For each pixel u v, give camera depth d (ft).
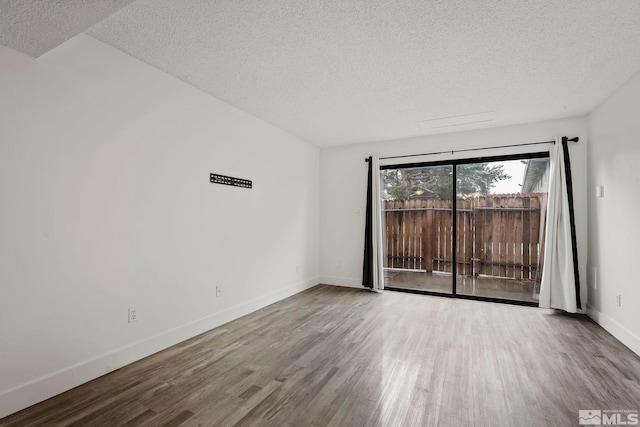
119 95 7.63
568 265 11.82
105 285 7.29
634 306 8.56
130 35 7.00
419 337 9.54
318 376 7.13
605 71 8.56
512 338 9.45
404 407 5.93
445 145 14.85
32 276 6.04
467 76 8.95
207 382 6.85
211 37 7.08
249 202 12.15
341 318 11.39
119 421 5.48
